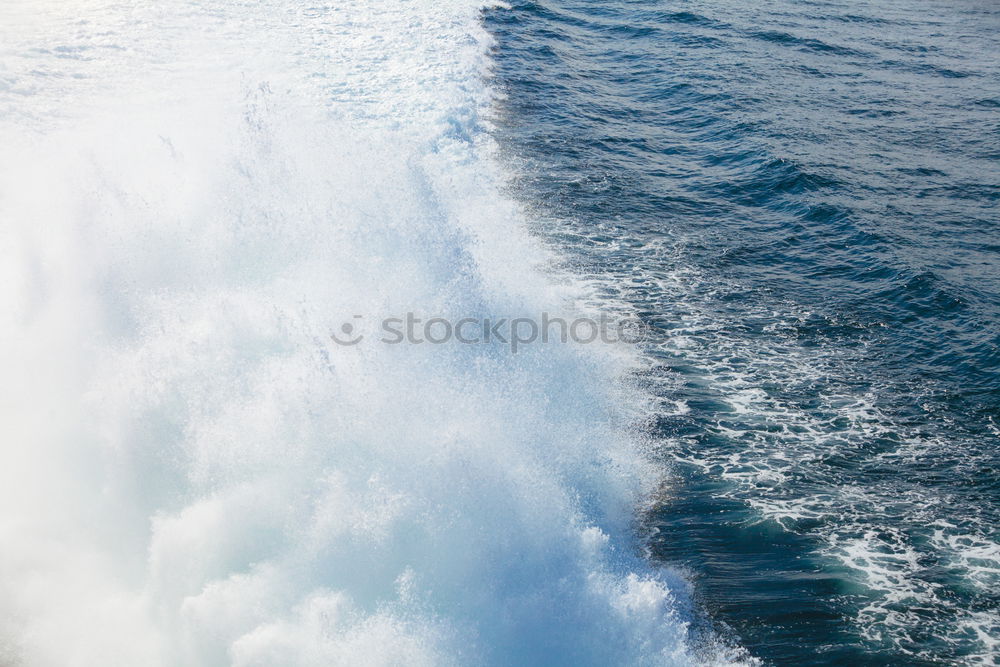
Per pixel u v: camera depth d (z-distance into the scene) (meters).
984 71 34.16
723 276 19.52
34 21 27.00
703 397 15.69
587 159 24.52
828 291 19.14
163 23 28.44
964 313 18.27
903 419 15.33
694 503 13.37
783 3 41.34
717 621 11.46
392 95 25.70
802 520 13.12
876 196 23.34
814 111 29.02
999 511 13.39
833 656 11.05
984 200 23.58
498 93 27.88
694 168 24.72
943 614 11.66
